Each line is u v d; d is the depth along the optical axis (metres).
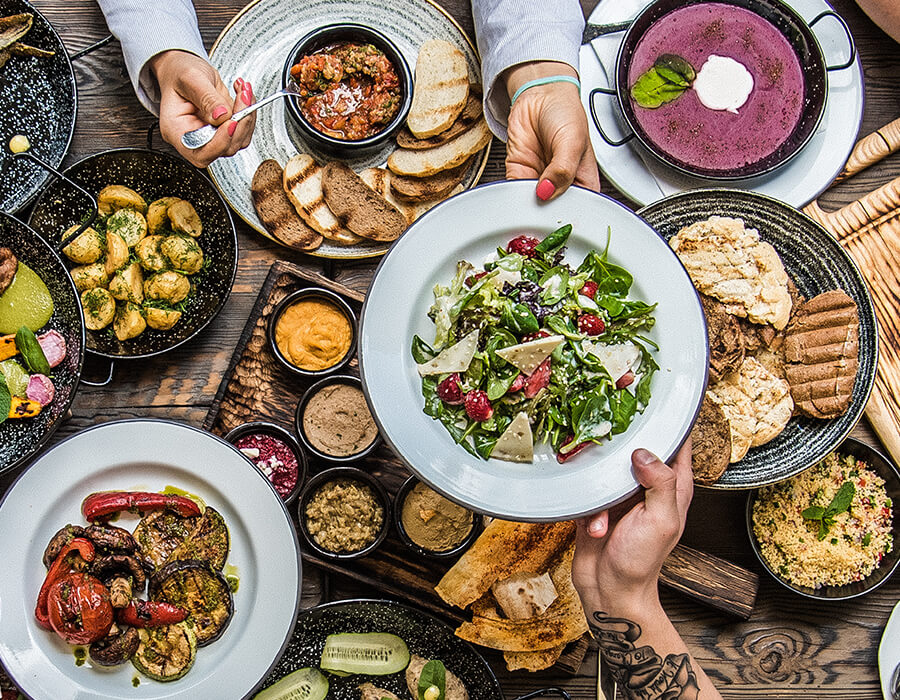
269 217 1.01
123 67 1.03
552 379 0.86
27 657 0.91
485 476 0.86
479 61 1.04
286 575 0.93
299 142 1.03
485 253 0.90
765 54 1.03
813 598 0.99
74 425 1.00
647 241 0.88
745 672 1.03
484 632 0.97
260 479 0.92
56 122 1.00
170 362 1.02
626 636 0.88
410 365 0.88
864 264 1.04
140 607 0.92
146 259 0.98
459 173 1.03
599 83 1.05
